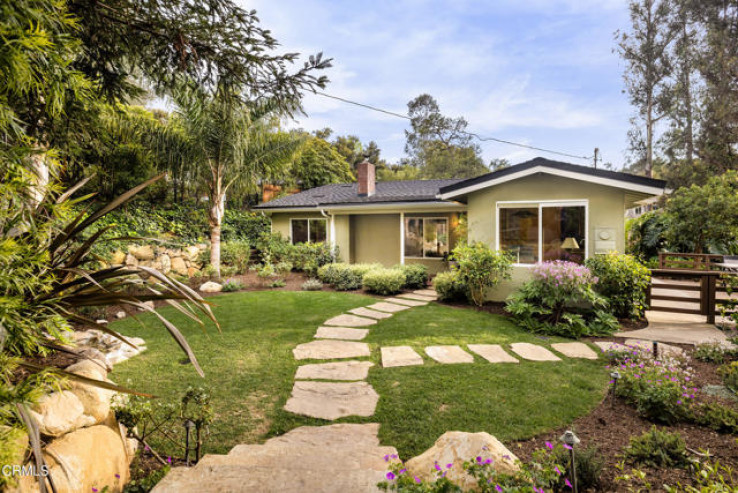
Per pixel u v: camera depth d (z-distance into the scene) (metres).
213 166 10.95
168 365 4.80
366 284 10.28
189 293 1.98
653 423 3.33
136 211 11.23
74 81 2.08
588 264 7.54
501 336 6.22
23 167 1.71
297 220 15.28
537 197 8.28
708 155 19.62
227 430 3.32
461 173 35.28
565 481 2.13
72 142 3.40
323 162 27.08
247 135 9.89
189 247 11.97
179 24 2.95
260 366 4.84
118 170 10.30
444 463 2.14
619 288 7.23
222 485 1.99
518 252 8.50
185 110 9.12
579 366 4.86
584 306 7.54
